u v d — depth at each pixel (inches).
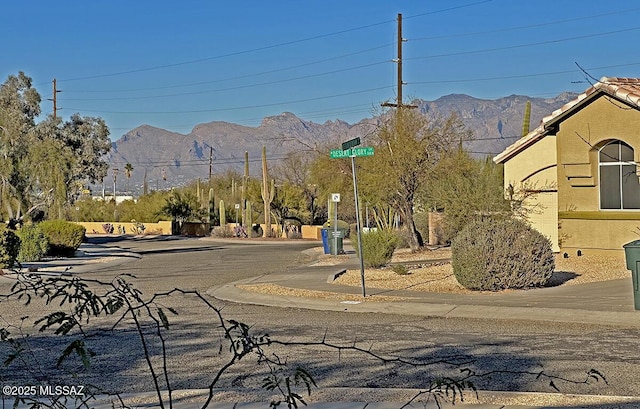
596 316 576.1
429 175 1328.7
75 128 2454.5
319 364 413.7
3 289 837.2
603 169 927.0
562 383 361.4
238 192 3376.0
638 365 401.7
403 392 348.5
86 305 206.5
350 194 1552.7
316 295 743.1
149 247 1969.7
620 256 903.7
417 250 1355.8
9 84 2265.0
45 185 1681.8
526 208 1000.2
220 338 502.3
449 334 514.3
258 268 1175.0
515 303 644.7
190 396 348.5
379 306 662.5
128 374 397.7
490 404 323.3
